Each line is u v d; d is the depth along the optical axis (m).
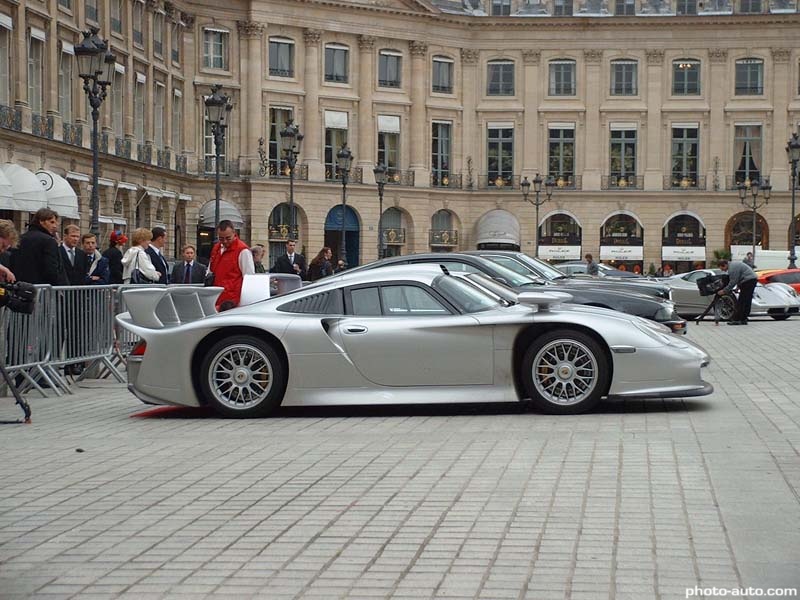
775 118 68.06
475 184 69.56
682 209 68.81
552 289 18.09
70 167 43.84
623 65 69.06
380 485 8.49
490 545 6.71
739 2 68.81
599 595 5.75
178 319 13.79
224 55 62.31
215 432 11.60
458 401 12.41
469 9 69.56
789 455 9.45
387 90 66.81
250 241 62.50
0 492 8.59
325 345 12.47
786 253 51.53
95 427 12.21
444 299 12.64
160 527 7.34
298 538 6.98
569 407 12.27
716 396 13.77
